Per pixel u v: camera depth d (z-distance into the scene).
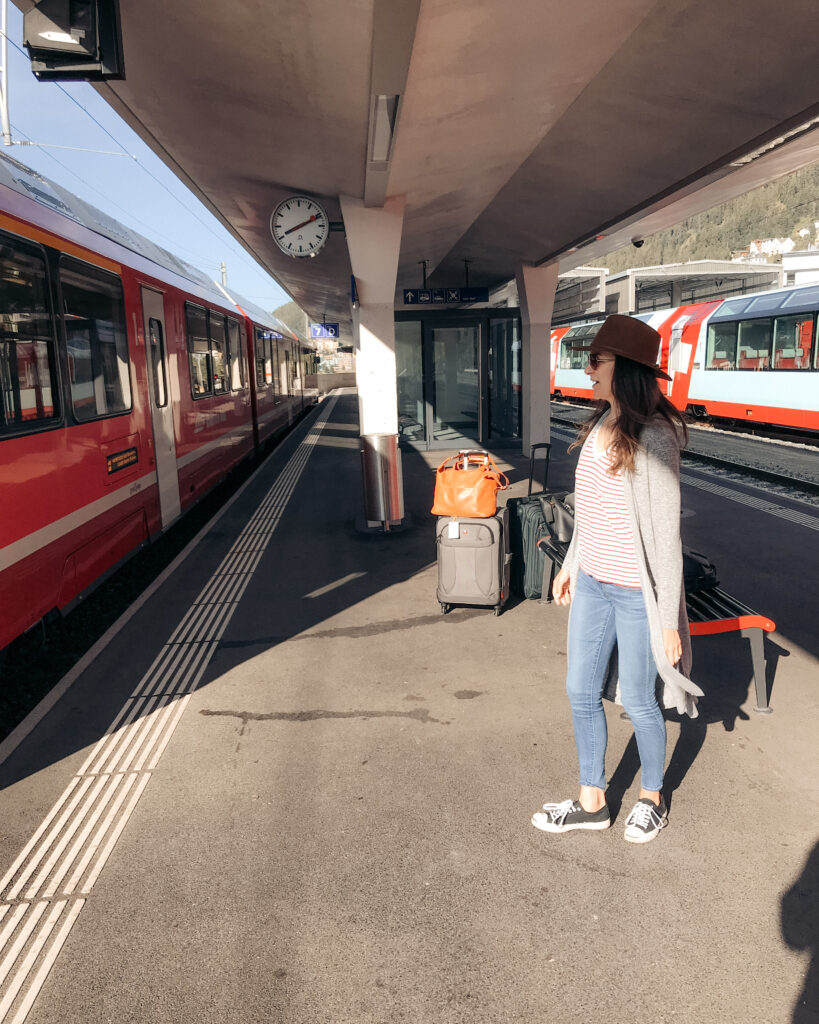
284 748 3.65
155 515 7.35
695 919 2.44
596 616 2.68
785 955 2.28
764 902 2.51
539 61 5.44
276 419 19.33
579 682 2.76
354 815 3.08
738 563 6.50
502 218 10.83
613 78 6.06
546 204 9.84
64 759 3.61
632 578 2.55
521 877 2.67
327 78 5.20
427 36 4.63
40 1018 2.15
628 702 2.68
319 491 11.27
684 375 19.14
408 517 8.89
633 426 2.43
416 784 3.29
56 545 4.85
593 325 26.31
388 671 4.52
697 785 3.19
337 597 5.99
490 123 6.64
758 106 6.24
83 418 5.44
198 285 10.60
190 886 2.69
